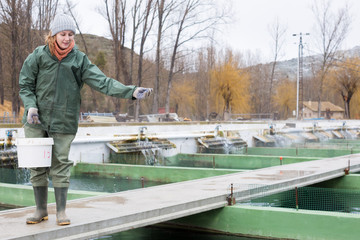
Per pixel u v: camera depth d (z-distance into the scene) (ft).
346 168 51.26
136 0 121.39
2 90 153.48
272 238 30.89
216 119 186.09
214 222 32.86
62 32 17.95
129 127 80.38
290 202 43.27
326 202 44.88
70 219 22.62
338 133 145.28
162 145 77.77
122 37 119.14
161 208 26.73
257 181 39.91
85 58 19.01
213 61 196.54
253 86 261.44
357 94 219.61
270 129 115.96
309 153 87.20
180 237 32.19
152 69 185.88
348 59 217.36
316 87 290.97
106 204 27.86
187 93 220.64
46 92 18.40
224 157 72.79
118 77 120.57
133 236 32.53
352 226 28.68
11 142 60.08
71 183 58.54
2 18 104.17
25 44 105.60
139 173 59.62
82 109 195.83
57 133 18.78
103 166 62.69
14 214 24.09
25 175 58.90
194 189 34.96
